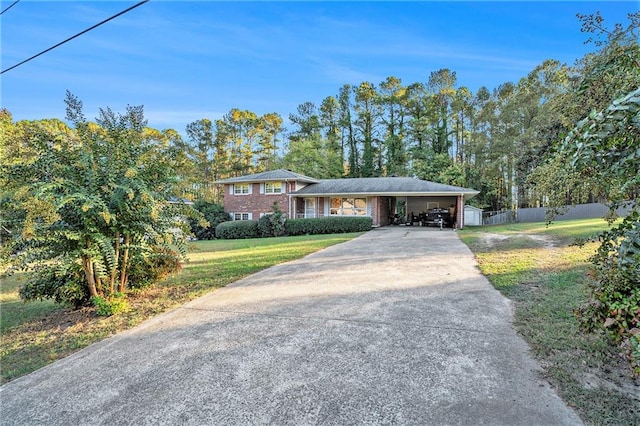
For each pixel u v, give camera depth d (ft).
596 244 26.50
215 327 13.21
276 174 75.82
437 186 67.36
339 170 124.88
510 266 21.70
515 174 94.32
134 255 17.47
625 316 6.52
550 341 10.62
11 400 8.70
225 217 76.33
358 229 62.23
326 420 7.36
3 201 14.32
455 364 9.56
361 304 15.28
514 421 7.08
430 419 7.26
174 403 8.20
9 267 14.30
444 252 29.35
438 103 114.93
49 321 15.47
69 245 15.17
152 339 12.35
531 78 82.43
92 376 9.76
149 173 17.01
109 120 16.66
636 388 8.04
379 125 129.18
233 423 7.38
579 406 7.47
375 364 9.73
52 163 14.67
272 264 26.99
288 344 11.29
